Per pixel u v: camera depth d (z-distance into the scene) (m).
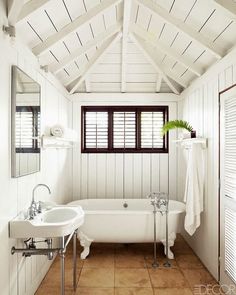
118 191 4.24
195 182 3.01
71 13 2.29
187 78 3.61
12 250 1.96
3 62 1.78
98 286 2.57
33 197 2.27
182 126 3.39
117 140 4.27
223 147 2.50
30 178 2.38
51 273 2.84
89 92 4.18
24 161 2.14
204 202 3.03
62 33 2.42
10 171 1.92
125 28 2.68
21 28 2.05
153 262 3.10
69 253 3.36
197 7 2.17
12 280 1.96
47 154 2.96
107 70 3.75
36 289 2.51
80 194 4.23
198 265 3.03
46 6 1.94
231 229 2.31
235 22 2.03
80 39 2.77
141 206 4.01
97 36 2.89
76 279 2.70
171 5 2.31
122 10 2.64
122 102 4.22
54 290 2.51
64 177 3.86
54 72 3.09
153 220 3.18
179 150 4.19
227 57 2.39
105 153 4.23
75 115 4.21
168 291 2.49
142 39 3.13
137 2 2.38
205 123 3.03
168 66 3.53
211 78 2.82
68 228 2.01
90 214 3.16
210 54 2.70
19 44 2.08
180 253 3.38
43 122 2.78
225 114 2.44
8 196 1.88
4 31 1.78
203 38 2.46
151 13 2.49
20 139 2.05
